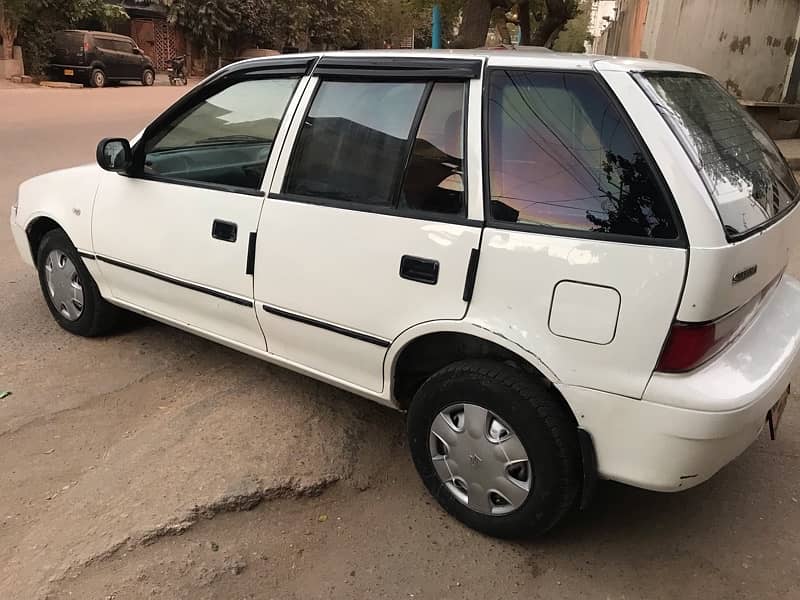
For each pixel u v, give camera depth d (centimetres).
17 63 2270
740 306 239
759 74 1218
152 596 243
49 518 275
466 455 270
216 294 341
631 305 225
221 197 333
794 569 266
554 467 249
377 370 293
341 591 251
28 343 426
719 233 219
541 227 243
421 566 263
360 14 4331
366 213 282
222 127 351
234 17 3403
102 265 396
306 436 337
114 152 361
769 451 340
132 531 269
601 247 230
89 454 317
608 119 238
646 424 230
